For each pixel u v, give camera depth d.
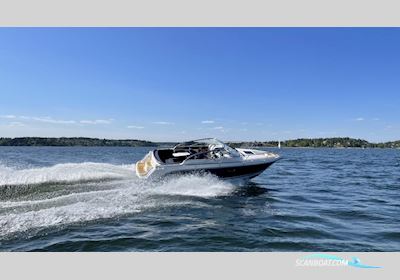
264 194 10.71
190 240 5.76
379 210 8.51
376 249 5.50
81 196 8.19
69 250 5.08
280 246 5.56
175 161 11.97
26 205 7.15
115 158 27.28
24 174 10.47
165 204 8.27
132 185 9.83
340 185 13.60
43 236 5.55
